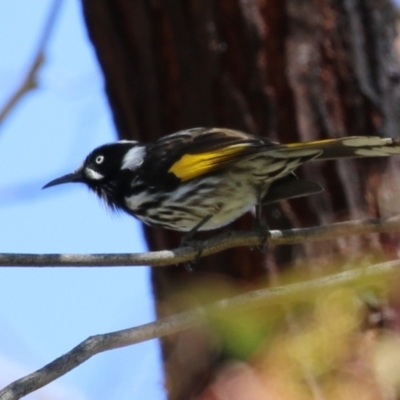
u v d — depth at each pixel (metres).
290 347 7.83
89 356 7.59
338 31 12.20
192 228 10.97
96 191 11.38
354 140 9.63
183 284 11.68
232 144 10.30
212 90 11.90
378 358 7.89
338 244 11.20
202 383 10.28
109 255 8.23
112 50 12.41
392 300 9.20
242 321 6.96
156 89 12.20
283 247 11.26
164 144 10.93
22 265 7.93
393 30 12.66
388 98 12.28
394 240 11.32
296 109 11.80
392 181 11.78
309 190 10.43
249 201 10.57
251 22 11.89
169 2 12.06
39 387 7.28
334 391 8.07
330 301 8.51
